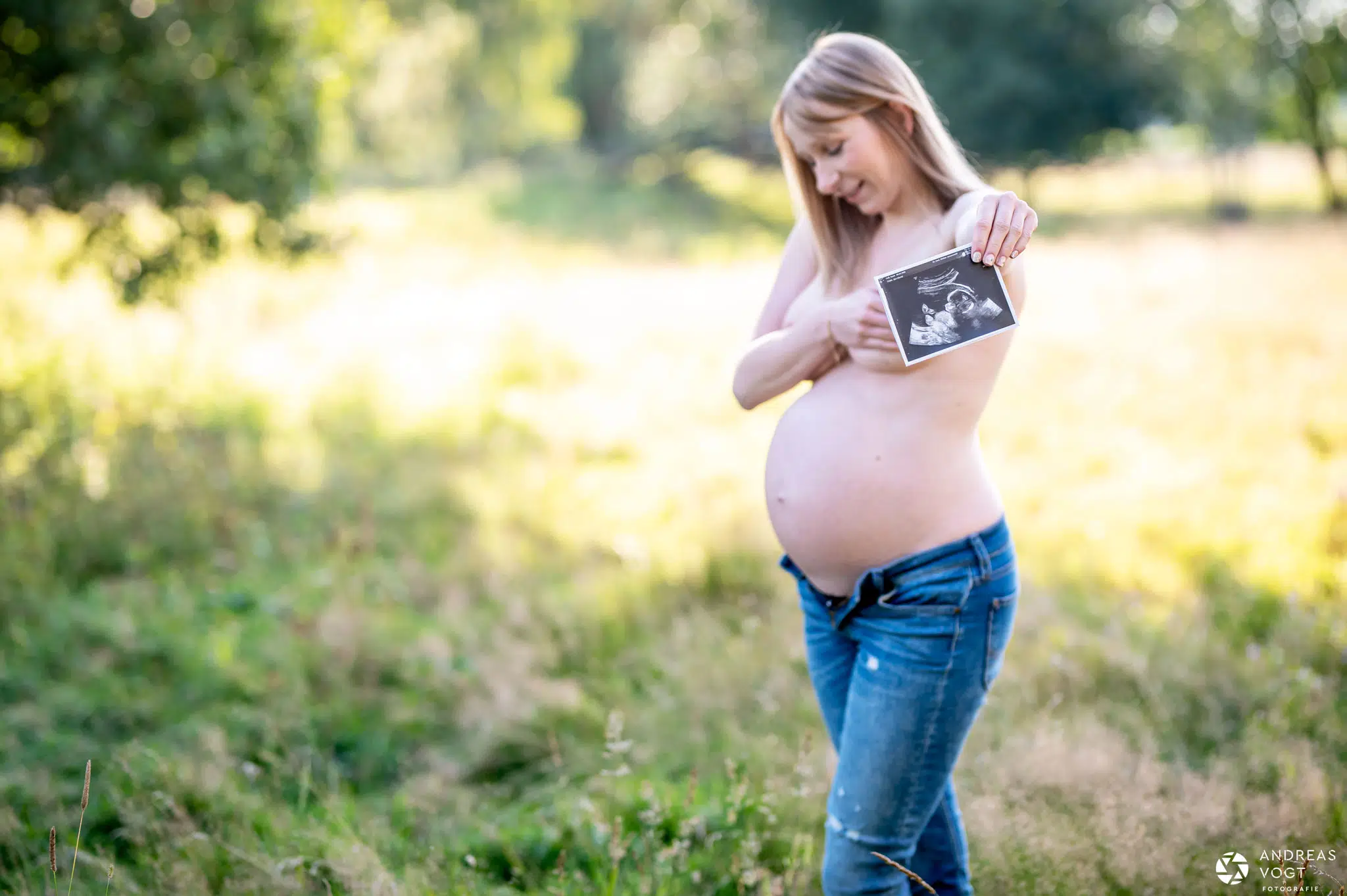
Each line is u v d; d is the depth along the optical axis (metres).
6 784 3.15
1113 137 30.97
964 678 2.00
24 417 6.57
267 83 7.36
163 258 7.46
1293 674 3.55
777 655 3.88
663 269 16.70
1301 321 9.23
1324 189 27.88
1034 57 28.28
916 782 2.03
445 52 30.94
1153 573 4.60
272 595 4.70
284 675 3.91
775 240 23.70
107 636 4.17
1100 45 28.02
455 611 4.51
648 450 6.96
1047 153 29.38
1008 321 1.86
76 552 4.91
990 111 28.25
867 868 2.06
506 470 6.48
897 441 1.99
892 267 2.07
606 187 30.98
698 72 37.94
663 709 3.63
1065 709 3.50
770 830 2.94
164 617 4.37
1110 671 3.69
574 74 39.72
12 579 4.60
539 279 14.98
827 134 1.98
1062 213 27.38
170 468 6.06
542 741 3.49
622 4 37.78
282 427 7.30
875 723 2.01
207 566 4.96
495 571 4.90
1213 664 3.69
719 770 3.27
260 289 12.03
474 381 8.81
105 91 6.49
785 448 2.12
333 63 7.85
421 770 3.45
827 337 2.02
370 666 4.01
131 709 3.63
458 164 40.75
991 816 2.78
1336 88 27.55
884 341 1.94
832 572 2.08
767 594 4.53
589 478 6.41
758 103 36.53
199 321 10.48
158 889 2.65
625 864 2.84
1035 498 5.67
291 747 3.52
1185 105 28.59
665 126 37.56
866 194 2.05
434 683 3.86
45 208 7.53
